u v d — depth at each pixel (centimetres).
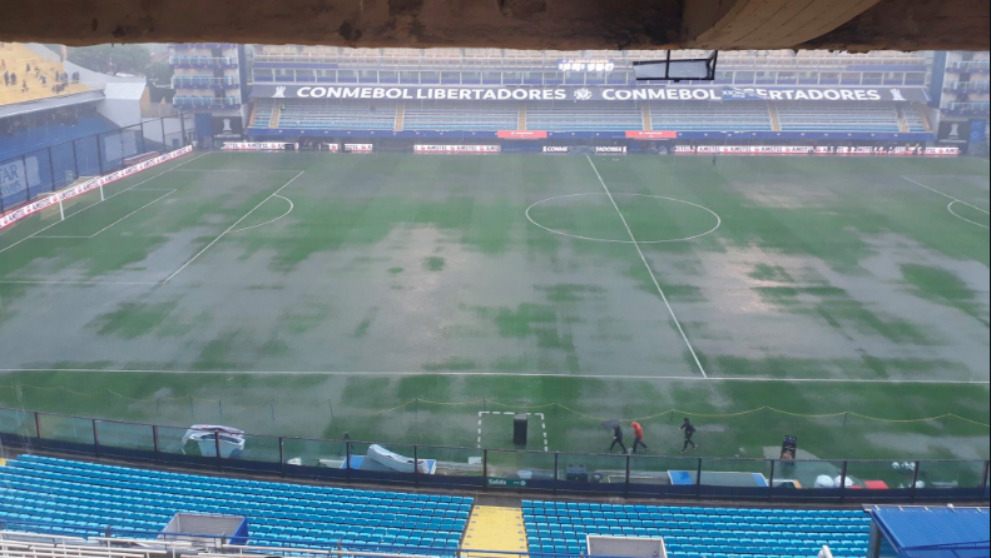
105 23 364
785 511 1706
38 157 5300
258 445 2000
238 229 4141
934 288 3272
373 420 2161
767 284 3316
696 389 2355
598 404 2262
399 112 7119
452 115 7125
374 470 1823
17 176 4825
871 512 870
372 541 1514
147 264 3522
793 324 2870
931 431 2114
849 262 3634
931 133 6956
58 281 3281
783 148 6919
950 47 366
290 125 6988
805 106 7144
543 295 3158
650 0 360
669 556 1505
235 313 2941
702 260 3641
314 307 3012
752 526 1633
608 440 2067
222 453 1912
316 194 5031
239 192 5072
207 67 6644
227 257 3644
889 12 360
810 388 2362
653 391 2341
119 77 6419
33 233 4016
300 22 364
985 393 2322
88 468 1822
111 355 2564
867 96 6962
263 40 370
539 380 2409
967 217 4519
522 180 5584
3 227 4094
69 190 4753
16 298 3078
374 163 6250
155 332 2756
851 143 7100
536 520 1655
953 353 2612
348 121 7019
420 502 1716
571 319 2905
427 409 2228
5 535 1077
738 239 4009
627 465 1752
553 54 7094
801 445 2047
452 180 5569
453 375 2441
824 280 3372
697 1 334
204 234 4034
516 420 2014
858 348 2656
